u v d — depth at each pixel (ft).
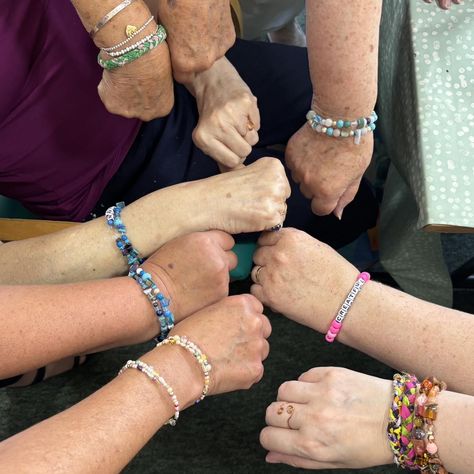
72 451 2.23
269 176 2.99
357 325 3.14
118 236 3.03
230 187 3.00
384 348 3.12
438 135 2.79
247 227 3.03
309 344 4.35
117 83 2.63
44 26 3.00
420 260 3.80
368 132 2.87
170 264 2.96
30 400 4.17
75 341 2.69
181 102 3.51
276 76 3.73
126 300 2.83
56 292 2.70
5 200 3.68
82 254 3.05
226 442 4.00
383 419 2.84
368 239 4.57
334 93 2.68
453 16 2.99
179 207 3.02
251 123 2.99
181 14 2.45
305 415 2.98
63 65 3.04
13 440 2.25
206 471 3.92
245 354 2.93
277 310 3.30
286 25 5.17
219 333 2.87
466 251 4.77
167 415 2.64
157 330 2.99
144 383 2.60
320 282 3.16
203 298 3.01
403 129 3.21
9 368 2.57
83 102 3.12
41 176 3.20
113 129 3.25
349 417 2.89
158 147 3.39
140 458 3.96
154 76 2.58
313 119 2.87
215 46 2.65
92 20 2.40
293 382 3.12
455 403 2.70
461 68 2.91
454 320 3.03
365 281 3.15
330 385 2.99
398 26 3.21
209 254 2.93
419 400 2.72
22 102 3.00
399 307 3.09
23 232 3.42
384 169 4.51
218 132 2.96
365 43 2.53
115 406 2.47
